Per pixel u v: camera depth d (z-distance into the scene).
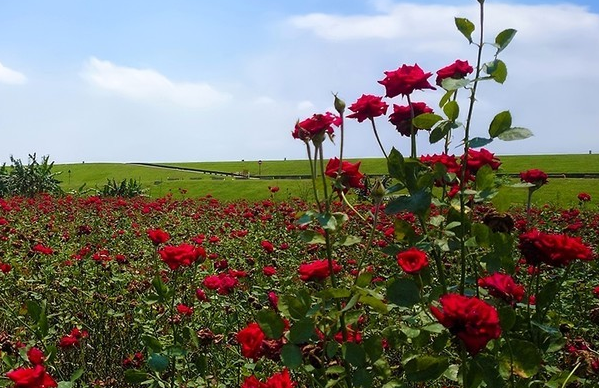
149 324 5.20
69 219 14.45
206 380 3.95
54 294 6.25
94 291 6.26
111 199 22.28
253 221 10.91
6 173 28.92
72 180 79.69
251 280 6.07
